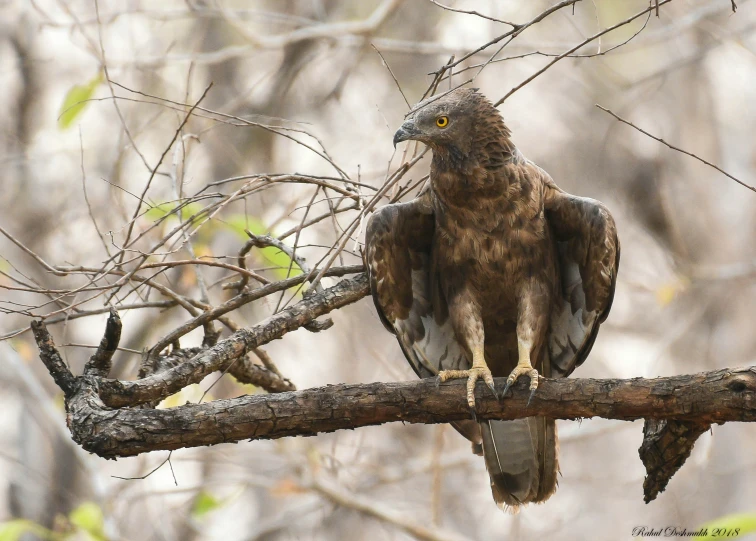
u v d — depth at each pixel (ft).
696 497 51.67
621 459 65.77
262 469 46.57
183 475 52.24
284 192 45.96
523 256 25.54
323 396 20.83
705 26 52.49
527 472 26.43
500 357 27.63
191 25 51.52
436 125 25.07
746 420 19.74
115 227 36.88
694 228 55.77
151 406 23.17
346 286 25.50
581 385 21.03
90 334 46.62
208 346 25.35
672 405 19.98
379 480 44.29
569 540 61.11
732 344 54.75
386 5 43.21
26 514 49.80
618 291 60.64
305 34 42.16
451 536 41.42
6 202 47.93
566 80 63.00
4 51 51.70
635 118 59.77
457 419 22.02
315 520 56.49
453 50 41.29
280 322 23.47
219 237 44.14
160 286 24.44
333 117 53.47
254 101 51.37
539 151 64.59
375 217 25.64
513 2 52.80
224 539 54.08
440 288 26.63
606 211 25.34
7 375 49.78
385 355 49.08
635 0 55.26
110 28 44.65
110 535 36.60
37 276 46.37
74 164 48.06
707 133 55.62
